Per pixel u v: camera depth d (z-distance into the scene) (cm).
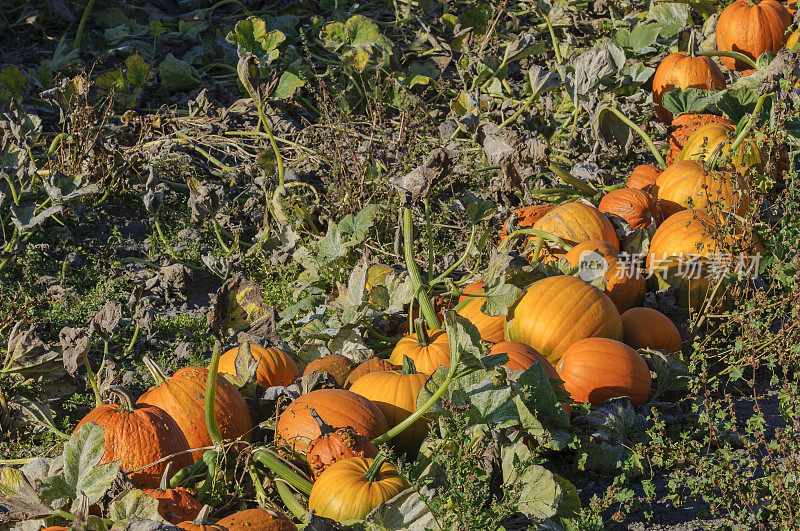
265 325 680
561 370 652
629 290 693
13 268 729
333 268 724
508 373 623
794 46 870
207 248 760
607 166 825
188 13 928
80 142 775
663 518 606
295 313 694
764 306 666
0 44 892
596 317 661
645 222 730
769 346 664
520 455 603
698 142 778
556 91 873
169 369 680
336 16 941
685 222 709
